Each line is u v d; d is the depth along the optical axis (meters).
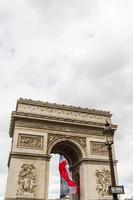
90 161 81.19
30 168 72.81
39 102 86.12
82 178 79.50
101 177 79.19
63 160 86.38
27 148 75.81
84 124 86.25
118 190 35.81
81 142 84.00
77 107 90.75
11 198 66.75
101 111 93.50
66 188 85.38
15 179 69.75
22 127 78.75
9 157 78.69
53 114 85.75
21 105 83.38
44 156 76.06
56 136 81.81
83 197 76.50
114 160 83.50
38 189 70.62
